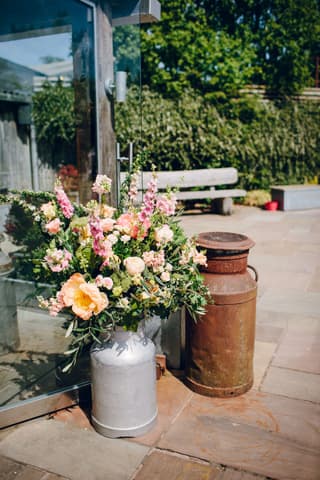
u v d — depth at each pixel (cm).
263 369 325
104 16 315
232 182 957
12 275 334
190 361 293
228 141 998
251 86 1091
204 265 278
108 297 242
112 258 231
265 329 395
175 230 268
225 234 304
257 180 1098
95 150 333
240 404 281
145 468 228
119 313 241
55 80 634
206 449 241
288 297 474
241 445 244
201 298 254
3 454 238
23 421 264
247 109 1051
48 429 259
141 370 246
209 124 978
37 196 305
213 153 981
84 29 322
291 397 289
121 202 276
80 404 283
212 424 262
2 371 305
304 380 310
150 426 255
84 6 314
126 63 333
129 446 244
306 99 1130
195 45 1060
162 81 1059
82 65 331
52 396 270
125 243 248
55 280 251
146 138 920
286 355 346
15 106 620
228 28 1238
